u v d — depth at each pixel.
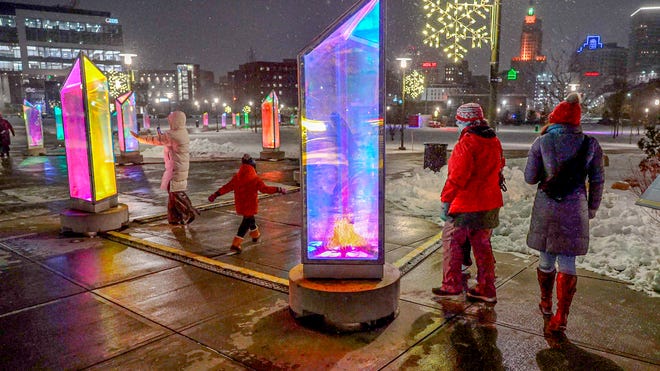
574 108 3.77
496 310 4.31
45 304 4.54
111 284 5.07
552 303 4.46
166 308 4.43
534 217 3.97
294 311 4.11
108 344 3.75
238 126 60.12
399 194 9.94
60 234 7.25
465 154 4.12
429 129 52.94
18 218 8.51
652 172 8.80
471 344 3.69
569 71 35.59
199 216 8.54
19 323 4.14
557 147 3.78
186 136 7.68
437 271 5.43
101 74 7.24
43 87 109.06
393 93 69.88
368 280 4.12
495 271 5.34
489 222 4.30
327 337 3.82
